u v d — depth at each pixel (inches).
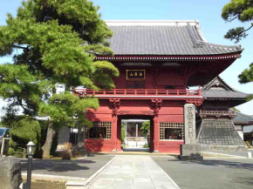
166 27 1840.6
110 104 1449.3
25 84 500.7
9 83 478.3
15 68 484.7
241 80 693.9
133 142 3132.4
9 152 913.5
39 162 791.1
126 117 1670.8
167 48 1496.1
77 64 510.3
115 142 1413.6
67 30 668.7
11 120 614.5
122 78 1523.1
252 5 710.5
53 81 555.8
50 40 532.1
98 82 1130.0
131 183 501.0
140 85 1517.0
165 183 508.1
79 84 596.1
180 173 671.1
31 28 511.2
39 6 695.7
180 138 1407.5
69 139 1638.8
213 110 1823.3
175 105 1437.0
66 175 546.3
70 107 577.3
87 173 590.2
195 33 1718.8
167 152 1389.0
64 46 506.0
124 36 1689.2
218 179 574.2
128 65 1497.3
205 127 1791.3
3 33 499.5
